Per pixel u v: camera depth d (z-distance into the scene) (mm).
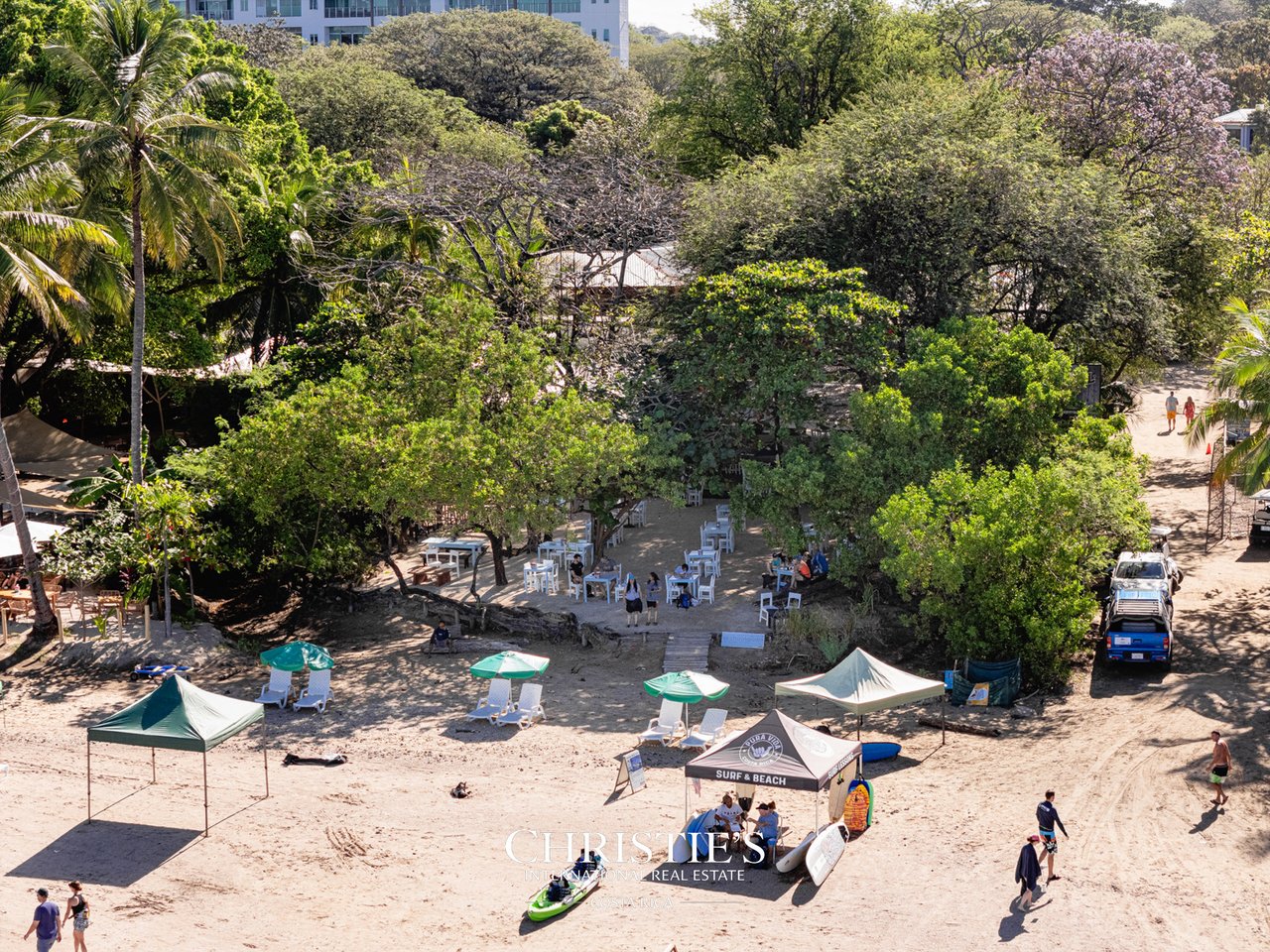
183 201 39250
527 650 39594
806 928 22625
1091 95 63312
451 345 41531
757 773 25453
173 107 38688
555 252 50156
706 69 76375
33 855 25875
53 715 34312
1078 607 33844
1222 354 37250
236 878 24969
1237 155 64312
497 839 26719
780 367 41406
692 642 38062
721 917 23141
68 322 40938
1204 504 49219
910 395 40656
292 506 42469
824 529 38969
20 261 35875
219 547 41125
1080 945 21656
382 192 50594
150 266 54094
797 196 48188
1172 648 36000
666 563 44812
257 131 61969
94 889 24453
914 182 46625
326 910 23641
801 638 37906
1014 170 46688
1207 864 24375
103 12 39312
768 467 39250
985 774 29250
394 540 49469
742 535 48656
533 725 33625
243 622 43688
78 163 37906
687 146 76438
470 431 39062
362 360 46531
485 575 44938
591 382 45438
